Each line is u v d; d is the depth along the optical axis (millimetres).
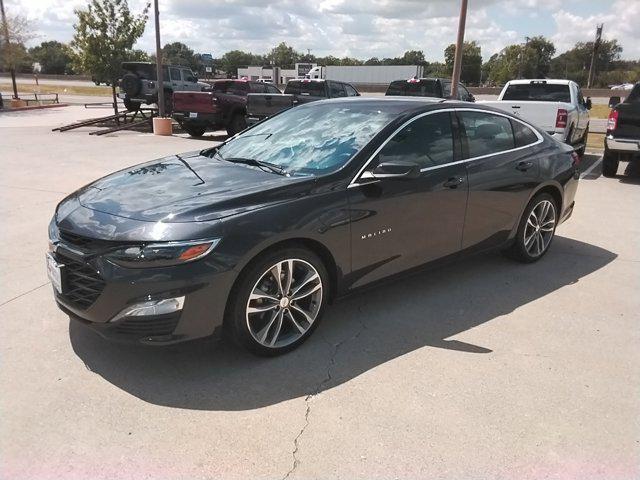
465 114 4605
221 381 3230
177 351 3533
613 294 4641
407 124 4129
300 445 2691
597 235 6473
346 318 4094
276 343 3504
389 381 3254
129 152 12984
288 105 15578
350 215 3633
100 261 3047
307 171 3777
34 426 2801
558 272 5160
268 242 3227
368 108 4395
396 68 44688
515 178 4844
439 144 4332
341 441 2725
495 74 85500
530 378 3311
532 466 2570
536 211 5289
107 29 21172
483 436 2773
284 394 3113
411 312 4215
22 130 17594
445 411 2971
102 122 19453
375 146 3887
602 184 9734
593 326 4027
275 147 4270
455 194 4320
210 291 3072
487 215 4688
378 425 2850
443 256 4445
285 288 3451
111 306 3033
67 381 3201
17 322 3924
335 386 3195
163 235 3008
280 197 3408
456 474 2516
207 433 2771
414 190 4012
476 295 4562
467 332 3900
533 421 2898
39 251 5512
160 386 3168
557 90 11555
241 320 3266
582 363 3494
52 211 7078
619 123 9688
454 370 3387
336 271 3680
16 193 8102
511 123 5078
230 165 4066
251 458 2600
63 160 11398
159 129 17875
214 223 3104
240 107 17359
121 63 21578
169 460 2580
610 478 2498
